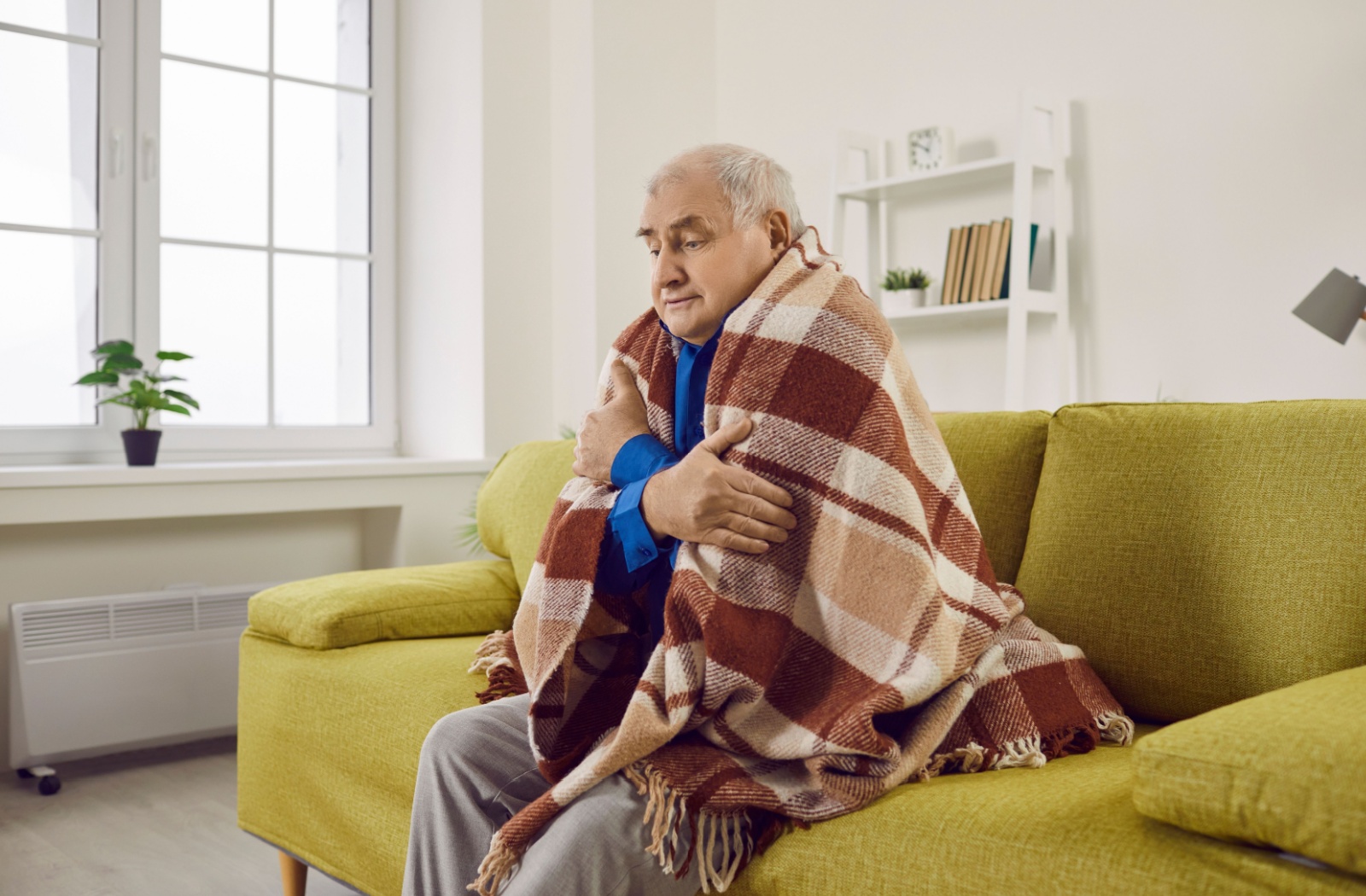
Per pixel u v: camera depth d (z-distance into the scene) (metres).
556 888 1.14
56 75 3.15
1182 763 0.89
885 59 3.57
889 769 1.11
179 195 3.39
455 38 3.67
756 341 1.30
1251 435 1.37
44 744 2.72
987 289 3.15
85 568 3.02
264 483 3.10
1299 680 1.25
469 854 1.32
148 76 3.29
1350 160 2.60
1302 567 1.27
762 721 1.19
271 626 2.04
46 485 2.72
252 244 3.53
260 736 2.00
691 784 1.13
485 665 1.73
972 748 1.20
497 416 3.64
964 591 1.25
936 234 3.46
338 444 3.72
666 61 3.89
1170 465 1.42
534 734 1.30
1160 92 2.94
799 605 1.22
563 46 3.75
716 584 1.22
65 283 3.18
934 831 1.04
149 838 2.37
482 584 2.18
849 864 1.07
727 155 1.36
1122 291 3.03
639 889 1.16
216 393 3.47
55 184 3.16
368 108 3.80
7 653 2.88
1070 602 1.45
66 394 3.18
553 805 1.19
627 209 3.74
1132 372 3.01
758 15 3.95
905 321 3.46
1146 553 1.40
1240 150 2.79
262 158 3.55
